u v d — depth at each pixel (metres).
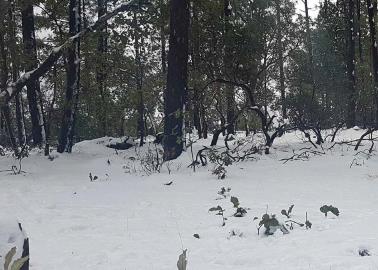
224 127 15.86
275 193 8.45
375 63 24.72
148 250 5.01
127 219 6.77
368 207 6.70
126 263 4.56
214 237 5.44
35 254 5.02
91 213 7.37
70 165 15.40
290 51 24.44
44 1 18.05
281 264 4.20
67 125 17.73
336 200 7.43
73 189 10.33
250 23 19.94
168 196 8.73
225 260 4.45
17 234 3.60
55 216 7.21
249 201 7.71
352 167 11.74
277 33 22.94
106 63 20.20
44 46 19.34
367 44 29.84
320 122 18.27
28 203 8.58
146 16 19.53
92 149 18.86
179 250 4.95
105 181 11.50
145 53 20.53
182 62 14.70
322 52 25.89
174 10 14.69
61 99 20.16
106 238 5.67
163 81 20.42
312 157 13.98
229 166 12.86
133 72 20.47
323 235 5.12
